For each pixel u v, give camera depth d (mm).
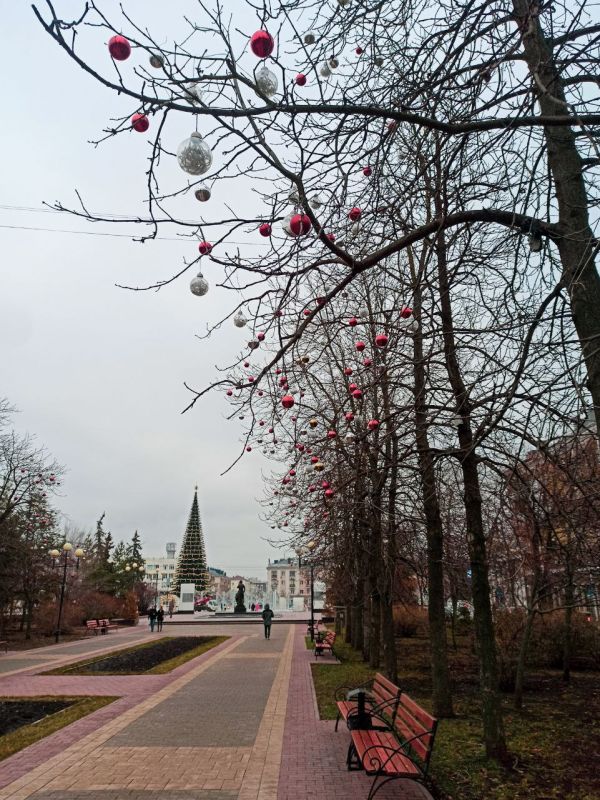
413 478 9438
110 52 2566
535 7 3820
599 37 3678
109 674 14266
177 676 13555
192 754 6723
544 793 5371
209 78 3145
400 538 12125
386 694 7145
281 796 5324
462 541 12102
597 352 3623
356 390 5648
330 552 13117
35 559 26547
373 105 4102
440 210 4742
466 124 3881
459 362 7484
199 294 3594
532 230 4320
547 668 13695
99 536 57062
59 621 25984
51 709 9844
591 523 5547
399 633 23281
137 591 53812
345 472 9422
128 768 6191
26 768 6227
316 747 7027
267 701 10094
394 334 6391
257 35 2594
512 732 7660
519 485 5883
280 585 96688
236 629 33344
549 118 3701
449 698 8461
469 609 20266
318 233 3479
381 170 4605
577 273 3854
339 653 18297
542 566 9039
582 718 8445
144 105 3045
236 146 3479
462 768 6055
